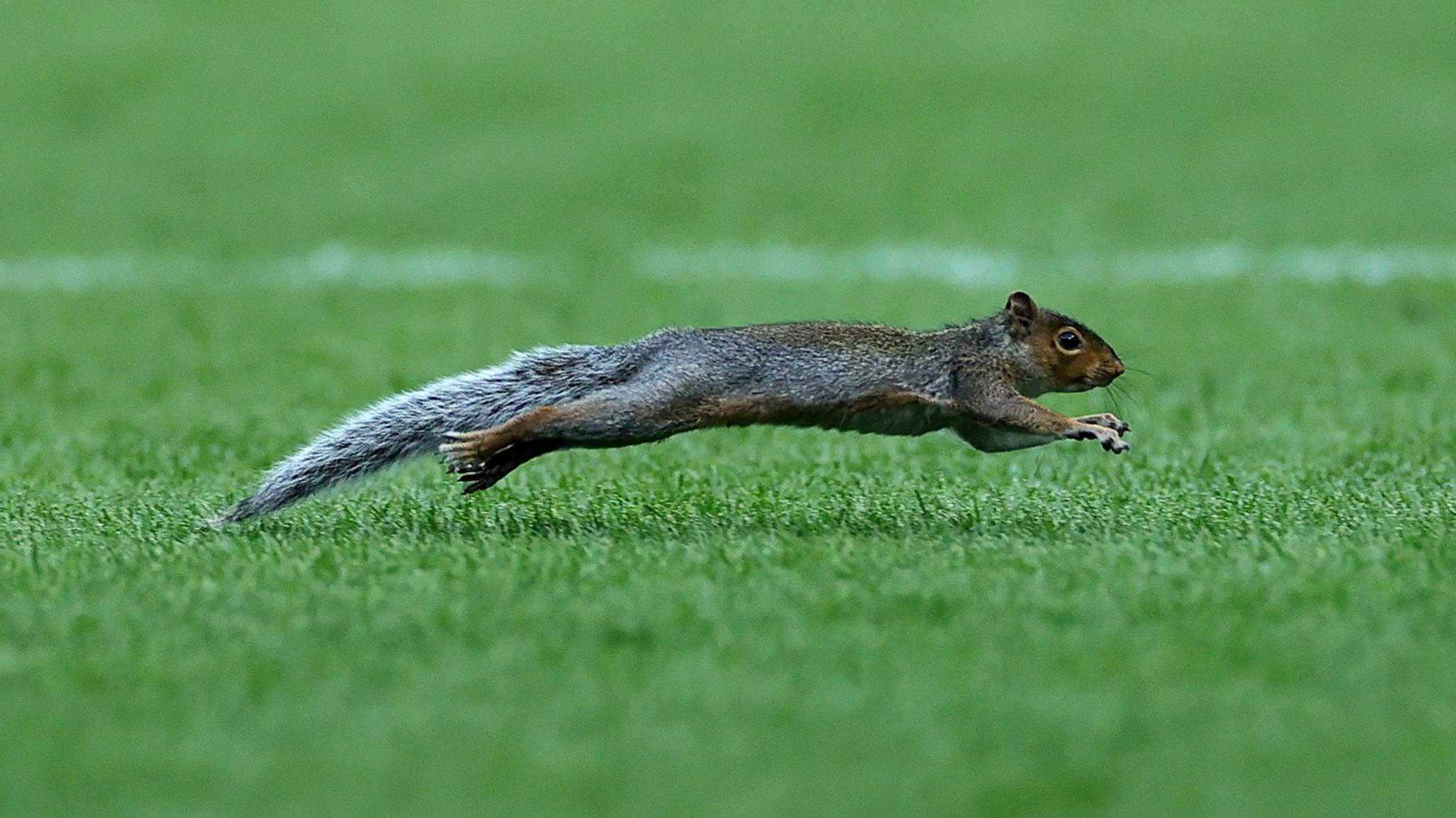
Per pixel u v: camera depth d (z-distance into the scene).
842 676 12.13
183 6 69.25
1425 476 19.66
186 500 18.66
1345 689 11.89
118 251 44.41
